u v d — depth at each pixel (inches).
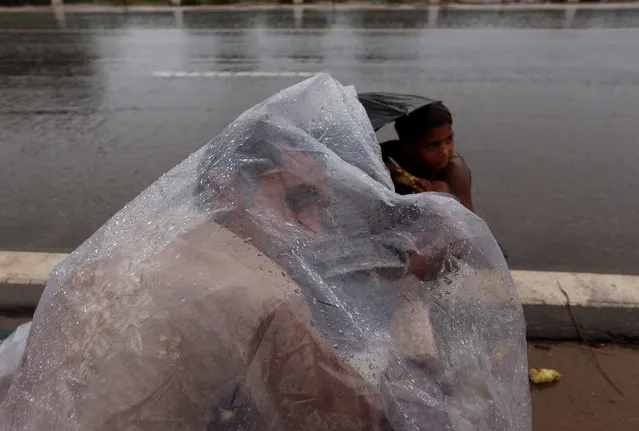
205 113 249.6
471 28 399.9
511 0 525.7
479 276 48.3
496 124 229.8
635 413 92.2
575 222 160.4
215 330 36.6
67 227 161.8
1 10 519.2
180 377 36.3
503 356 49.3
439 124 96.2
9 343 69.1
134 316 38.6
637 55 325.4
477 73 295.9
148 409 36.2
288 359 36.8
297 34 388.5
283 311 37.2
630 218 162.4
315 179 45.1
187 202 45.6
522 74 293.7
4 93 280.7
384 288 43.0
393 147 102.3
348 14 464.1
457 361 44.3
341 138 53.9
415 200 47.4
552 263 140.6
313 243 42.3
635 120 233.6
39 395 40.3
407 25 413.4
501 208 168.1
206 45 364.5
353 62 318.7
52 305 46.7
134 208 49.6
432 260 45.6
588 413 92.4
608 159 199.3
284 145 46.5
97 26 433.7
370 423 38.3
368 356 39.4
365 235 44.4
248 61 325.7
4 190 184.4
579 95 263.1
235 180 44.3
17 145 220.1
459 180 101.8
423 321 43.5
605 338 110.6
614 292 124.0
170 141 221.0
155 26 428.5
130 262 42.6
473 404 44.4
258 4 526.3
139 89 283.6
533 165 194.9
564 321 115.0
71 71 316.2
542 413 92.4
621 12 449.7
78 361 39.5
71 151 213.8
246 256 39.8
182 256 40.1
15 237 156.3
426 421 40.7
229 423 36.3
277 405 36.7
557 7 481.4
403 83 281.3
